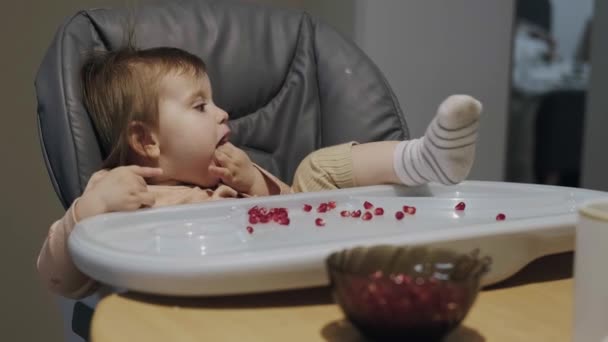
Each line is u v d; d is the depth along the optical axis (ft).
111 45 3.52
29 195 4.90
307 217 2.62
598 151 6.77
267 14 4.04
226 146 3.51
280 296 1.93
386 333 1.49
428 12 5.52
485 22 5.74
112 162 3.24
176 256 1.88
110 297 1.91
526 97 7.51
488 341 1.65
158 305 1.85
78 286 2.64
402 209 2.75
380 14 5.33
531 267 2.28
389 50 5.41
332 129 3.91
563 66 7.55
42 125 3.14
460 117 2.61
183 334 1.65
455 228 2.05
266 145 3.93
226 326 1.72
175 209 2.54
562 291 2.04
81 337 2.84
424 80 5.60
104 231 2.31
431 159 2.83
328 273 1.60
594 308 1.48
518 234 2.06
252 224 2.45
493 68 5.85
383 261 1.65
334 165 3.38
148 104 3.35
